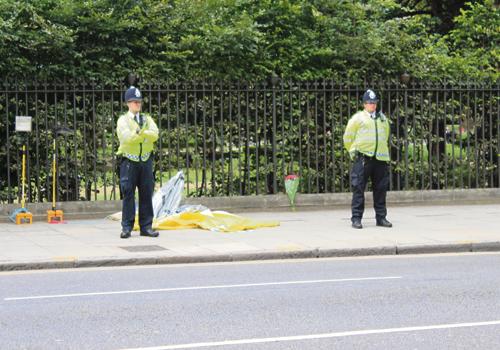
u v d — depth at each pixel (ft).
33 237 42.01
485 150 59.21
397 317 24.79
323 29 58.54
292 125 54.90
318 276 32.53
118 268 34.99
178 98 51.11
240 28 53.62
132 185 41.75
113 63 52.37
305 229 45.16
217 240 41.04
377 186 46.16
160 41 53.26
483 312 25.39
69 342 22.03
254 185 55.42
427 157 60.23
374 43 57.06
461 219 49.52
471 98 59.06
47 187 50.49
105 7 52.80
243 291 29.17
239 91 52.19
